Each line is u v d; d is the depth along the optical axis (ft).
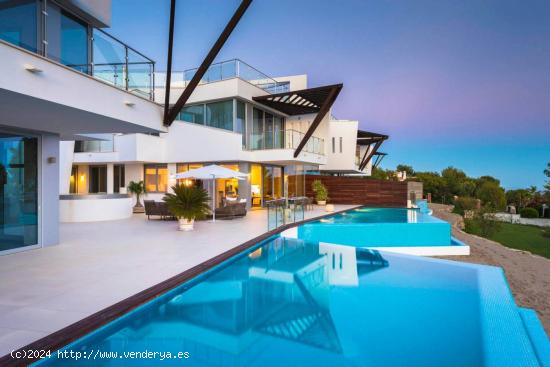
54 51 19.94
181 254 24.41
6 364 8.95
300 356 12.01
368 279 22.80
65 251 25.40
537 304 22.57
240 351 12.13
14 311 12.94
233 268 23.68
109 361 10.88
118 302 14.01
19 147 25.71
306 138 60.64
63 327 11.44
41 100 17.17
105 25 24.48
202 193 37.37
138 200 61.62
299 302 17.52
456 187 174.91
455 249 37.27
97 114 21.03
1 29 16.16
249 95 64.08
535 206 147.23
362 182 85.56
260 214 56.24
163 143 66.03
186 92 31.60
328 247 33.91
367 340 13.47
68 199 46.19
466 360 12.01
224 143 60.18
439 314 16.51
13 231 24.97
